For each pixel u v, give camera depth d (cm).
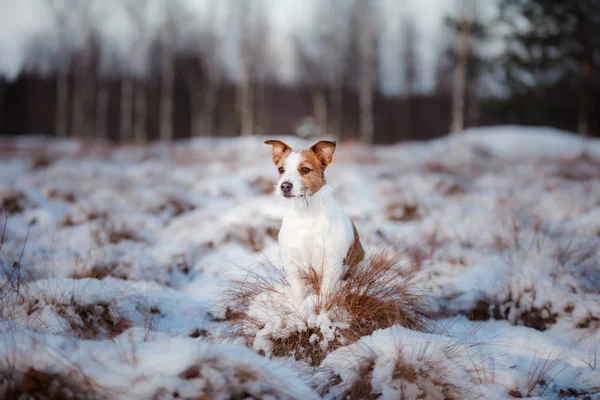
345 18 2867
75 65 3366
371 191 1021
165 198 930
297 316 384
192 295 516
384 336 344
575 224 712
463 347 346
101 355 287
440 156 1895
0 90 4191
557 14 2772
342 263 409
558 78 2998
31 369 262
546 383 341
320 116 3150
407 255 581
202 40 3067
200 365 274
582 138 2439
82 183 1120
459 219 744
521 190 1010
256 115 3838
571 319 441
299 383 293
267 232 703
